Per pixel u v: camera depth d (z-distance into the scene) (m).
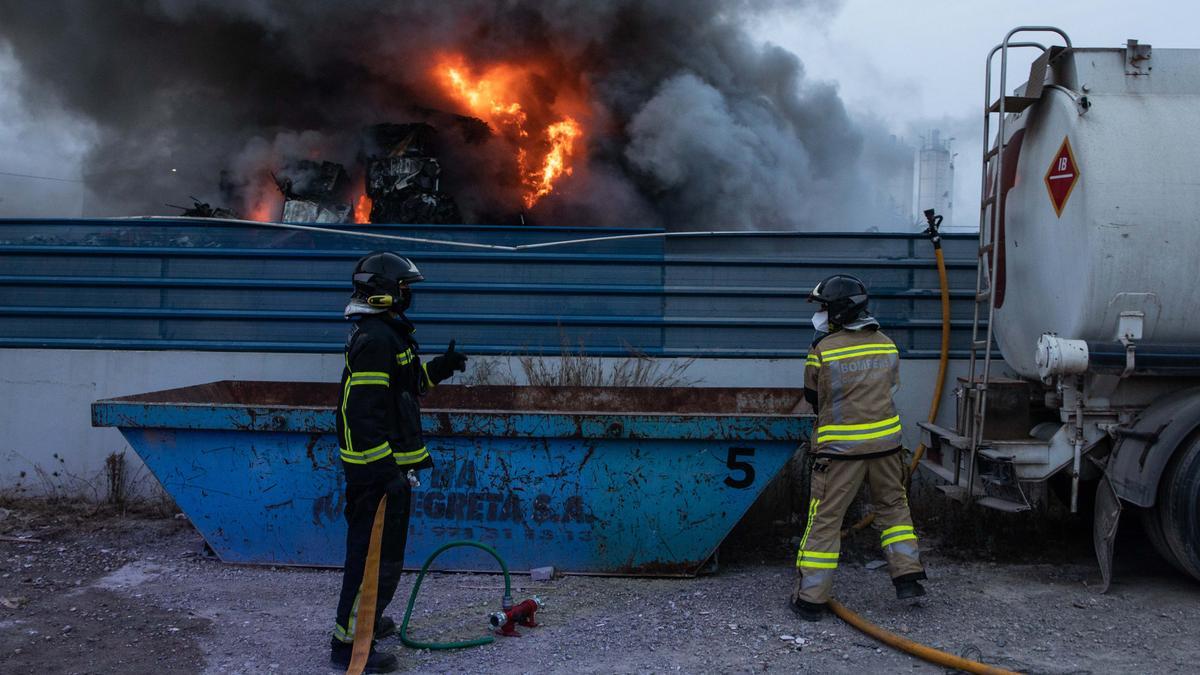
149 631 4.30
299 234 6.92
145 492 6.73
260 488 5.26
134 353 6.84
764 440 5.02
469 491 5.18
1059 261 5.13
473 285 6.86
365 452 3.75
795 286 6.86
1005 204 5.71
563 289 6.84
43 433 6.81
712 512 5.11
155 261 6.87
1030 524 6.04
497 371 6.84
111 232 6.91
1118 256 4.83
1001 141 5.36
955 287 6.82
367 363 3.82
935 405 6.43
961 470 5.54
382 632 4.18
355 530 3.88
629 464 5.12
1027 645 4.12
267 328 6.88
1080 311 4.95
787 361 6.85
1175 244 4.82
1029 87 5.28
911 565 4.52
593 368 6.80
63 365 6.81
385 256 4.00
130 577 5.14
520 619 4.33
